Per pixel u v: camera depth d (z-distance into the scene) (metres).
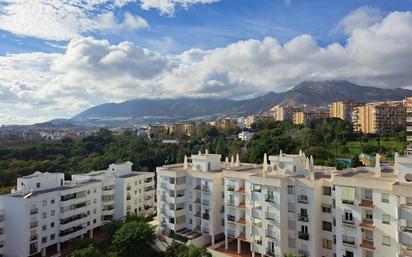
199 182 87.06
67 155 169.38
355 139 186.50
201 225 85.44
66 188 90.81
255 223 73.94
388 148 154.38
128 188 106.25
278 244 69.81
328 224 67.69
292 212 70.19
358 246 60.19
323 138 183.00
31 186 86.12
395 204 56.75
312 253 67.25
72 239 88.88
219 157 92.38
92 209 96.94
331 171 78.31
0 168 130.25
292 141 155.12
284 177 71.12
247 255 76.50
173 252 75.44
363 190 60.41
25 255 78.44
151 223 96.75
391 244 57.12
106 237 89.50
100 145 194.62
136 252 78.19
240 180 78.19
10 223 79.94
